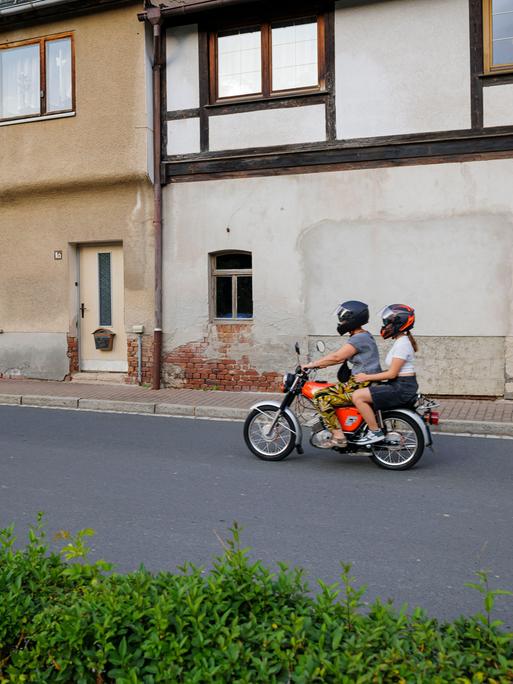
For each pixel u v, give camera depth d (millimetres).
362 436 7328
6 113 14352
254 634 2791
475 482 6816
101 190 13711
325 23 12078
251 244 12656
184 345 13203
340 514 5816
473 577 4492
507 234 11164
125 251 13578
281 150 12391
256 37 12602
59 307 14234
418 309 11656
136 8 13086
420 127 11578
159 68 13055
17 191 14312
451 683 2477
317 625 2879
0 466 7492
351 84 11945
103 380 13961
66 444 8641
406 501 6180
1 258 14672
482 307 11312
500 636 2729
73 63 13656
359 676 2486
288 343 12484
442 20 11414
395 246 11766
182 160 13000
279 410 7707
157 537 5250
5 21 14078
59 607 2996
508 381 11203
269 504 6102
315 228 12234
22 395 12219
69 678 2766
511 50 11172
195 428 9742
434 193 11523
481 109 11266
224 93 12875
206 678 2551
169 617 2826
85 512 5871
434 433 9430
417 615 2871
